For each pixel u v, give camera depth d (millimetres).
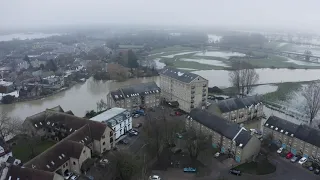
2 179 77938
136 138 122938
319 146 100812
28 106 178250
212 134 116625
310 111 148000
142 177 93375
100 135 106500
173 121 140875
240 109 142625
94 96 199000
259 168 99562
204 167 100500
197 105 156375
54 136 119812
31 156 105562
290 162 104625
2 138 112500
